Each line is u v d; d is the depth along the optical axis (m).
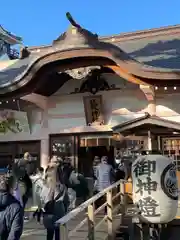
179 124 7.45
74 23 9.06
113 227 7.50
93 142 11.19
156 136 9.11
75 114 11.43
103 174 9.10
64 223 3.96
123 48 13.74
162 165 6.93
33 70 9.79
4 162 12.29
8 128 12.09
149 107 10.30
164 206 6.80
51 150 11.71
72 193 8.90
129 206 9.20
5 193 4.34
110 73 10.95
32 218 8.91
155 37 14.44
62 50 9.31
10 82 10.13
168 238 7.31
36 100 11.26
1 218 4.25
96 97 11.05
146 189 6.89
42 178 8.32
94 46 9.06
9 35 20.25
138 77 9.22
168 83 9.12
